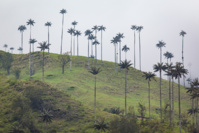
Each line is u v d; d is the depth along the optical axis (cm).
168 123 13762
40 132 11538
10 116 12088
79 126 12506
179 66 12725
